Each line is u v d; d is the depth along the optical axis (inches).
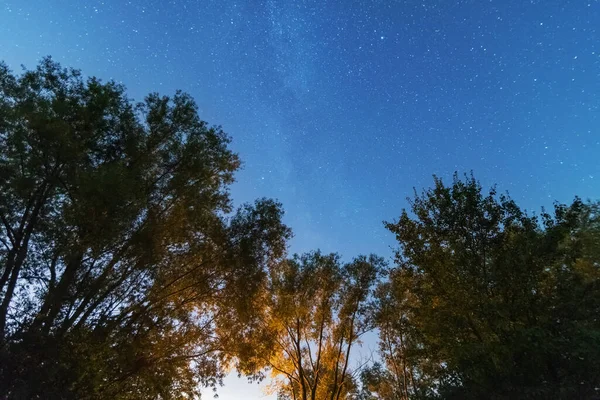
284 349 1079.0
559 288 504.4
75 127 537.3
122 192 481.7
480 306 510.9
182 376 642.8
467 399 485.7
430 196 613.0
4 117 488.1
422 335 598.5
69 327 505.0
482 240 557.6
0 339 444.1
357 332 1071.6
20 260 493.0
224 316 677.9
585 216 695.1
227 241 642.2
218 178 700.0
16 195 506.3
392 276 913.5
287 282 1036.5
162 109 650.2
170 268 602.9
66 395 458.9
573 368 437.4
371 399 1344.7
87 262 526.0
